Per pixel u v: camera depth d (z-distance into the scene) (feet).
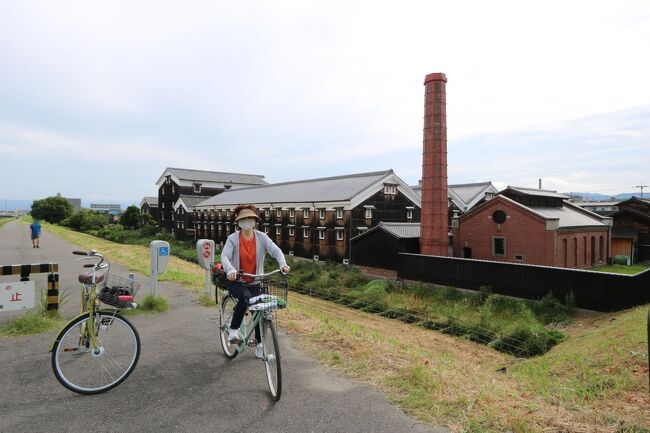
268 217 120.06
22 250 65.16
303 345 17.62
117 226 175.73
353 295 67.00
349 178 114.42
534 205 89.56
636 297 46.55
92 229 174.60
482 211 88.74
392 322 52.29
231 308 17.02
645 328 24.97
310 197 106.32
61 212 212.23
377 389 13.04
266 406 11.89
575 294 50.83
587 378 16.98
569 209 100.17
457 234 94.07
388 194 100.89
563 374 19.29
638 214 105.09
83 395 12.59
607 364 18.93
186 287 34.55
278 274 15.06
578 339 34.76
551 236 76.28
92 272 13.47
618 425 10.44
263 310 12.74
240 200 138.10
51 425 10.72
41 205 210.79
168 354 16.72
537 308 51.85
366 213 96.07
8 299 20.65
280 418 11.16
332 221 97.50
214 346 17.97
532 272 55.62
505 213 84.17
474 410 11.41
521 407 11.66
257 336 13.94
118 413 11.44
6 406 11.78
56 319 21.91
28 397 12.41
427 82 84.38
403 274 77.00
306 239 105.09
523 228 80.89
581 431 10.18
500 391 13.05
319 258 100.99
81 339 13.55
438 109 83.30
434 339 43.55
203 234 156.46
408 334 45.60
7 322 21.44
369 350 16.71
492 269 60.85
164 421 11.00
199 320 22.94
